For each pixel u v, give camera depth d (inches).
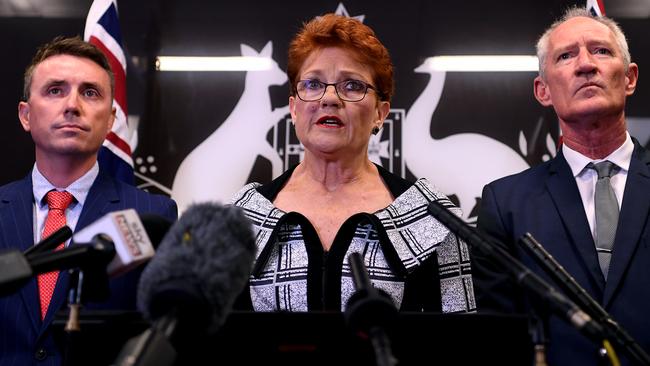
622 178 85.1
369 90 81.4
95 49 93.0
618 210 81.6
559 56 88.4
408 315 44.7
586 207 84.0
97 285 44.8
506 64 138.3
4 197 88.0
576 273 77.9
